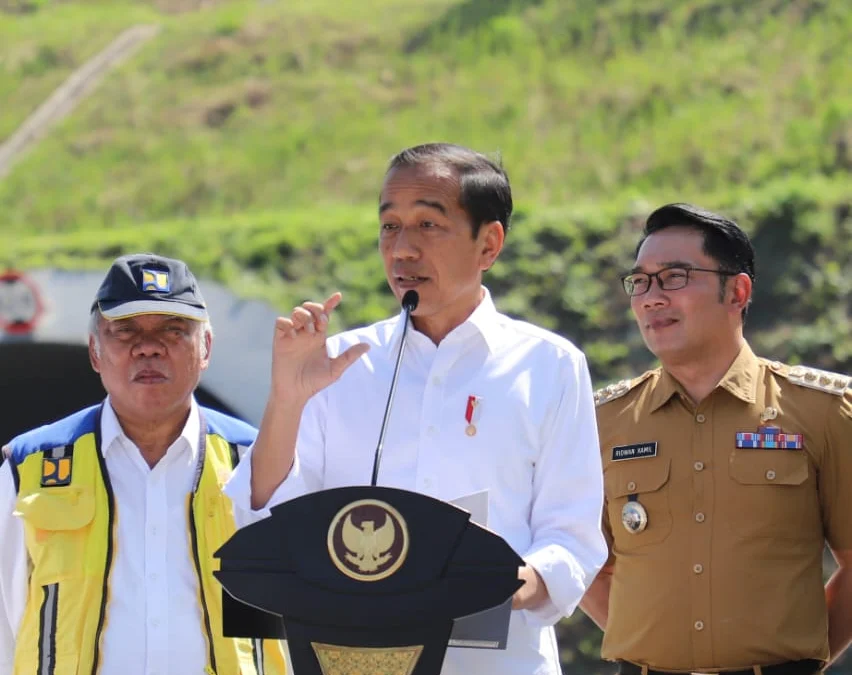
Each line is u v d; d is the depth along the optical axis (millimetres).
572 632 14891
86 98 30406
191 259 18516
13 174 27156
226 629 5105
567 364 6016
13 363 17484
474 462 5840
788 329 16938
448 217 5875
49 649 6371
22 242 20016
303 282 18109
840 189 18672
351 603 4695
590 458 5945
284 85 28594
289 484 5609
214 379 16328
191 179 25266
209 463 6828
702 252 7320
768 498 7016
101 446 6750
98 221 24500
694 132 22516
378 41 30000
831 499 7129
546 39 27656
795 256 17766
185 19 34969
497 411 5895
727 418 7230
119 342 6734
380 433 5773
